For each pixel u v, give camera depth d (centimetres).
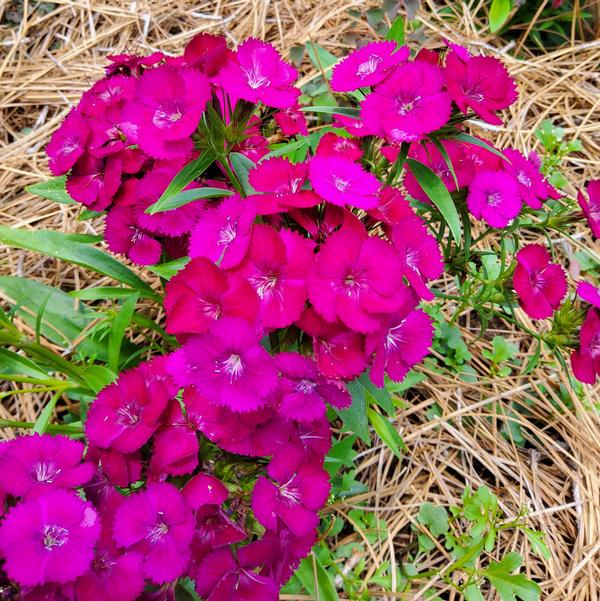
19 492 31
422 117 34
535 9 64
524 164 39
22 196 52
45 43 59
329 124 54
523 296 38
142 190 38
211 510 32
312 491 33
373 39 60
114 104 39
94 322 44
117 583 31
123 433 33
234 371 31
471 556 40
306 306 32
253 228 31
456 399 46
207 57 35
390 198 35
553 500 44
